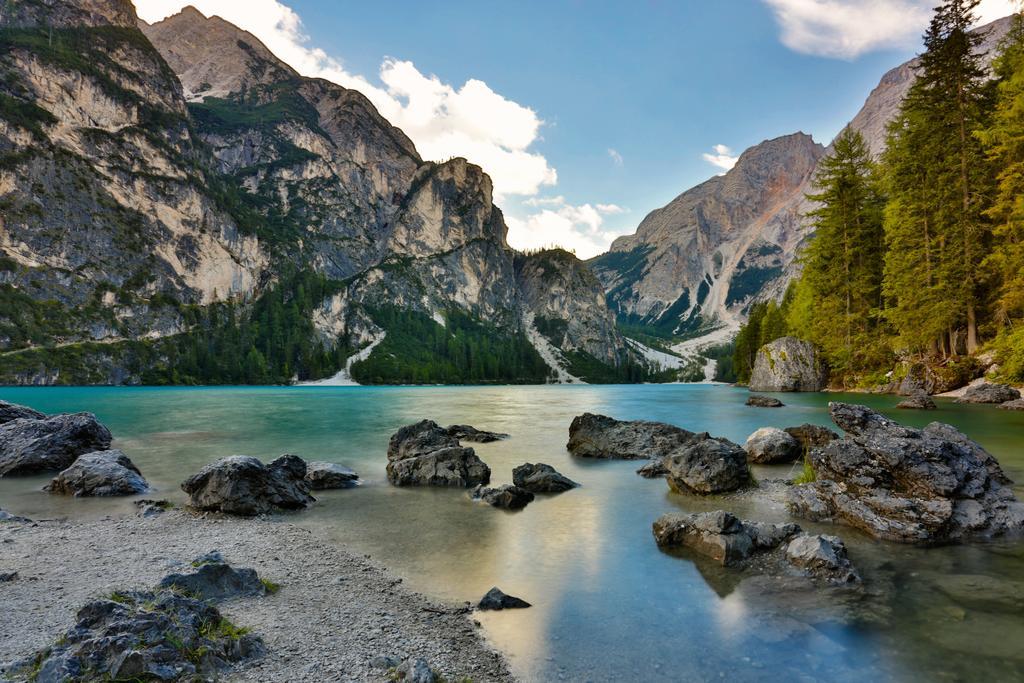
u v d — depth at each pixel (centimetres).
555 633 849
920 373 5791
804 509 1532
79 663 621
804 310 8512
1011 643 795
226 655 714
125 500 1861
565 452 2891
